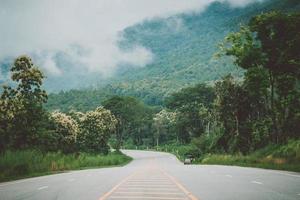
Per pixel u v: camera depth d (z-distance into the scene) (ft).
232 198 48.67
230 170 116.06
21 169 105.81
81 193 55.21
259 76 174.70
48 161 131.34
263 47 170.60
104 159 232.94
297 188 59.82
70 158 166.09
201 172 107.55
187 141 491.31
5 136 158.71
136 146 607.78
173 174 100.07
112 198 48.88
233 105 236.02
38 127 170.91
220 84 243.60
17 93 164.76
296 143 147.64
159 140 608.60
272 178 79.46
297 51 163.53
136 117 499.51
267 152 171.22
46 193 55.72
